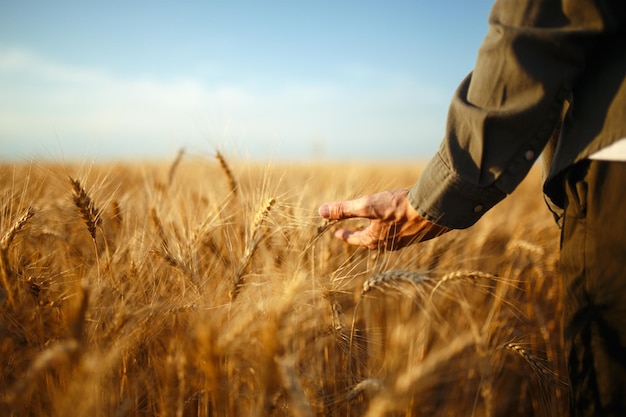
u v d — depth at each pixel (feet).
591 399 3.69
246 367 5.33
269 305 5.00
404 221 5.13
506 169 4.09
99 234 7.01
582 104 3.74
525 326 8.15
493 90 3.95
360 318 7.62
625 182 3.37
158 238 6.41
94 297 5.08
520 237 10.57
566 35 3.58
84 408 3.54
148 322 5.13
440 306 8.07
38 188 7.10
